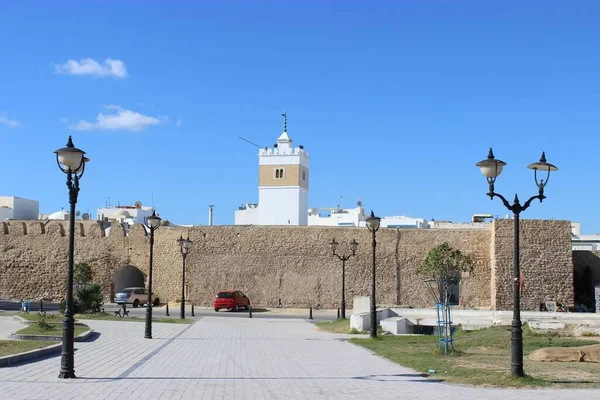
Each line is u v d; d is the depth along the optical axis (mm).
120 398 12602
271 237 51094
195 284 51562
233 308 47094
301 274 50375
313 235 50562
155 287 52438
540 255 45938
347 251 49938
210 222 82000
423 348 22750
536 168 15648
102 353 20469
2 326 28141
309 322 36906
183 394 13219
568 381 15109
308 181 90188
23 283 54219
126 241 53312
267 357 20094
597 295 43875
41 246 54469
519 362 15211
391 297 49062
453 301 49656
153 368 17281
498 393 13492
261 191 86312
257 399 12758
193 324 34000
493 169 15438
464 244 48875
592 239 80812
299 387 14297
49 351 19359
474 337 25188
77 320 33812
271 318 40719
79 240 53812
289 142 87875
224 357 20000
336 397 13023
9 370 16188
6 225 55062
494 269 46281
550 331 25594
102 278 53312
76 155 15539
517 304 15344
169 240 52438
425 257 49094
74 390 13422
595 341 23078
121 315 38781
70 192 15664
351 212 102312
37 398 12422
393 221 96938
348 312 47938
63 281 53906
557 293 45562
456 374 16172
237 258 51250
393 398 12914
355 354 21031
